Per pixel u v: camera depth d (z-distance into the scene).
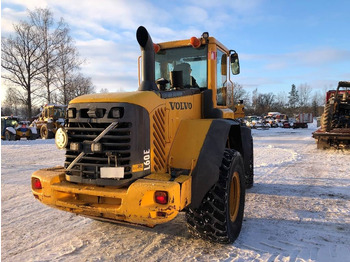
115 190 2.73
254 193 5.59
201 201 3.11
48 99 34.72
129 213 2.63
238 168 3.65
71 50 35.12
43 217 4.27
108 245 3.33
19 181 6.53
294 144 15.17
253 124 34.75
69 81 35.56
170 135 3.23
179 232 3.68
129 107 2.74
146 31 3.08
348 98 12.51
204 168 3.05
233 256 3.05
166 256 3.06
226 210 3.17
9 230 3.78
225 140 3.39
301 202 5.00
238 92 51.25
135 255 3.09
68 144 2.97
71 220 4.14
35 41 33.16
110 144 2.72
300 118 34.88
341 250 3.20
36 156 10.44
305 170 7.92
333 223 4.02
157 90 3.21
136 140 2.77
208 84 4.25
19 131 19.45
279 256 3.05
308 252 3.15
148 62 3.15
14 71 33.28
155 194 2.57
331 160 9.55
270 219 4.19
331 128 12.54
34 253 3.15
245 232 3.71
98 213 2.86
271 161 9.46
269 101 74.94
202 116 4.12
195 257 3.03
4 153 11.24
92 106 2.83
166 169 3.13
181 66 4.39
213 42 4.22
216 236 3.20
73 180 2.95
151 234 3.62
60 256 3.08
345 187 6.01
